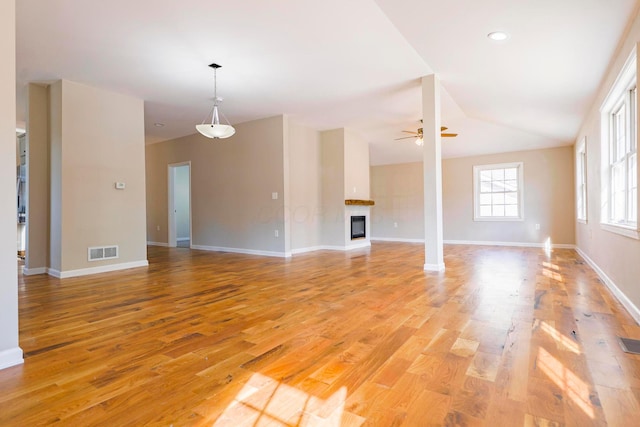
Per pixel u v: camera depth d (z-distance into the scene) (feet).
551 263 17.40
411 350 6.75
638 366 5.95
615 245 11.05
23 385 5.50
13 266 6.36
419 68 13.62
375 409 4.76
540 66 12.01
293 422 4.49
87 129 15.26
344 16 10.05
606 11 8.41
